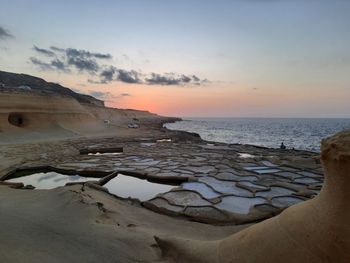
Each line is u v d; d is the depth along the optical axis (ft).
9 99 79.05
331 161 7.29
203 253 10.05
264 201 23.80
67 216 15.81
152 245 12.37
